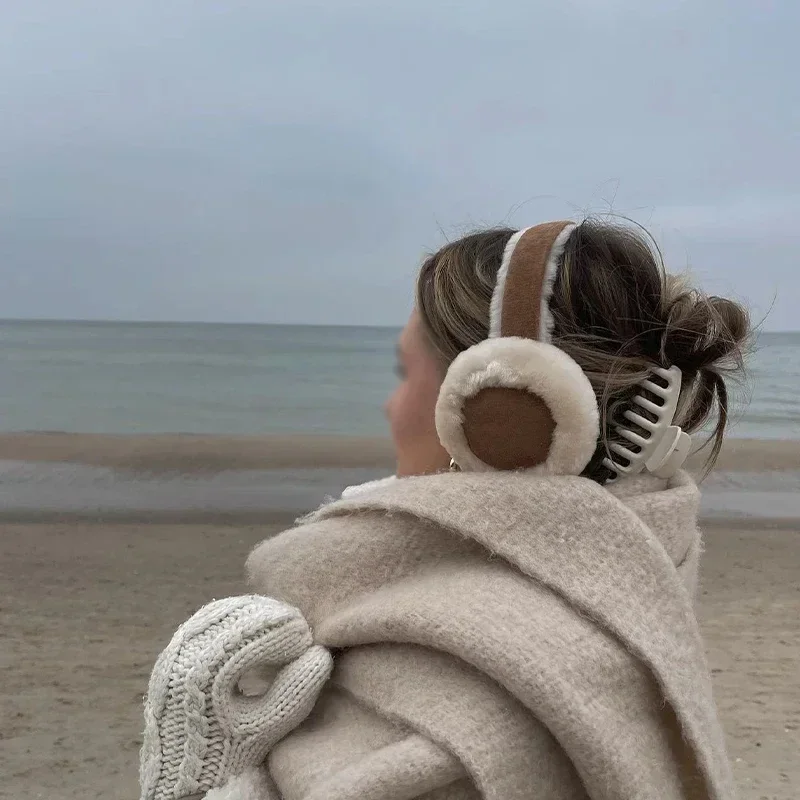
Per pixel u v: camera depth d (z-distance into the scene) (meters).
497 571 0.82
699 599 5.12
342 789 0.71
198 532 6.75
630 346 0.90
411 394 1.04
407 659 0.80
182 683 0.85
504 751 0.70
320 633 0.90
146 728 0.88
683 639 0.79
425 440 1.04
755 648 4.31
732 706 3.62
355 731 0.81
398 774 0.69
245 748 0.85
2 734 3.34
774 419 18.78
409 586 0.85
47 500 8.09
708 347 0.92
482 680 0.75
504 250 0.96
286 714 0.85
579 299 0.90
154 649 4.25
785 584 5.47
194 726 0.85
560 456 0.83
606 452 0.91
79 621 4.62
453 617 0.75
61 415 18.20
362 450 12.01
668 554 0.87
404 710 0.75
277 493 8.63
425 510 0.84
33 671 3.94
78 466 10.19
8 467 10.04
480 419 0.85
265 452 11.64
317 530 0.97
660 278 0.96
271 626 0.88
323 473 9.95
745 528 7.25
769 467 10.95
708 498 8.82
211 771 0.85
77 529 6.78
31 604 4.87
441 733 0.70
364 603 0.87
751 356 1.03
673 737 0.79
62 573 5.50
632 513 0.83
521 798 0.69
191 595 5.11
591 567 0.79
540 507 0.81
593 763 0.70
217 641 0.86
